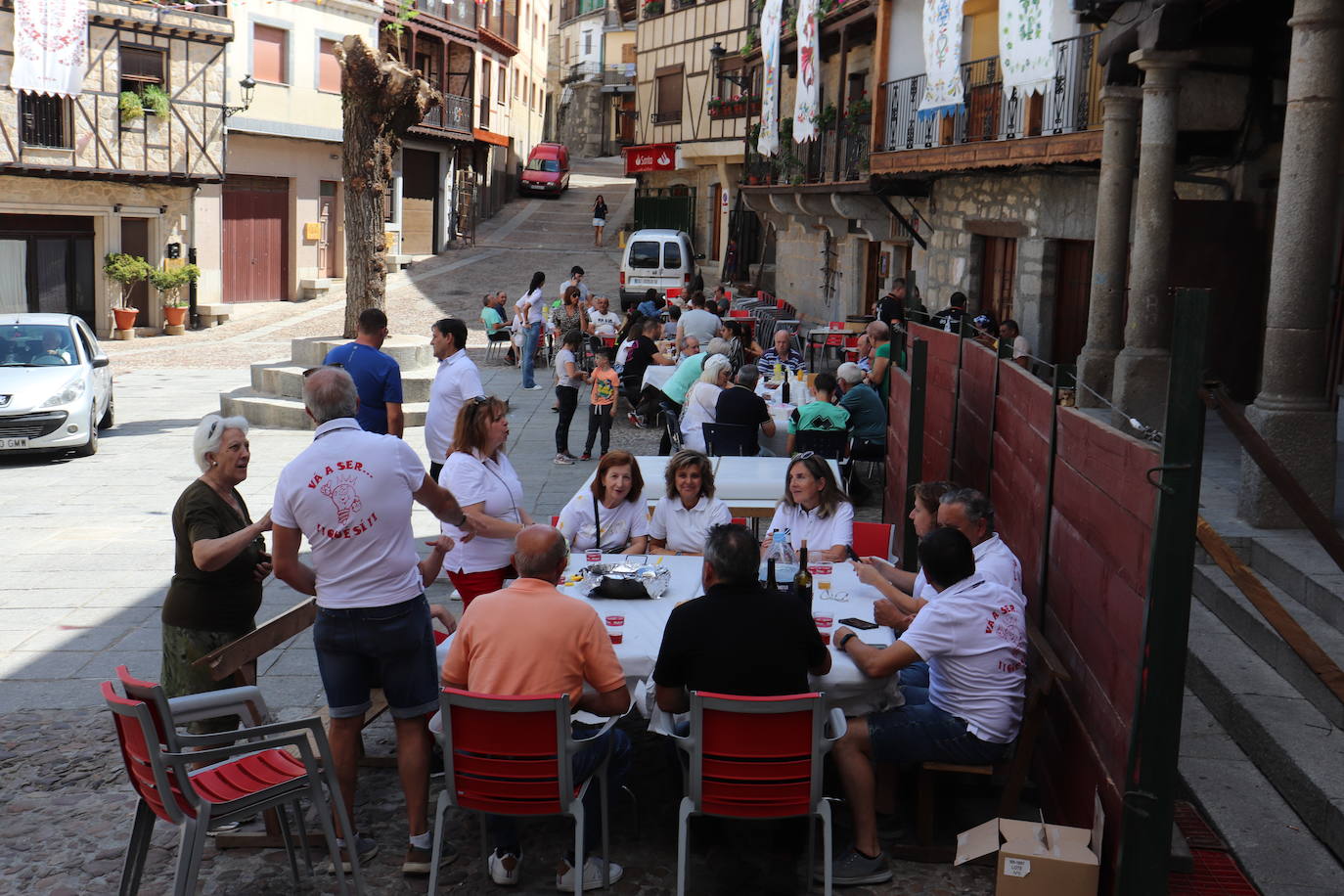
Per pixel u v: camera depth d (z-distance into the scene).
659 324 16.16
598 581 5.69
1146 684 3.80
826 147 22.77
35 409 13.79
